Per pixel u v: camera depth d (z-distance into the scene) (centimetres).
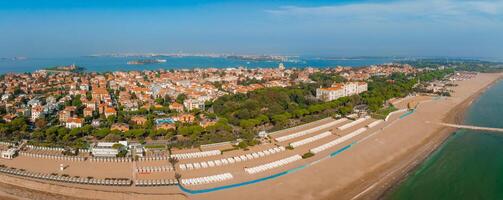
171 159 18450
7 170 16788
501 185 16838
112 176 16375
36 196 14962
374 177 17462
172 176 16512
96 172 16862
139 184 15462
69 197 14825
